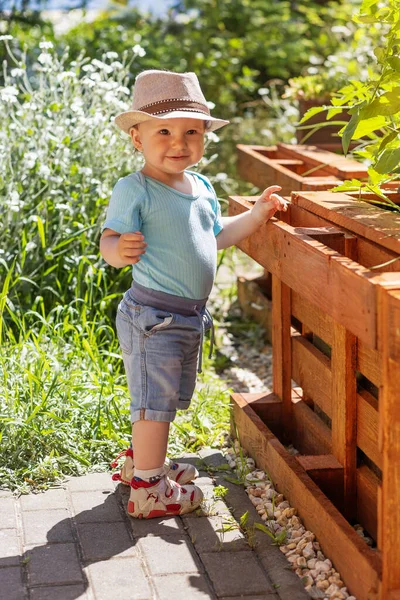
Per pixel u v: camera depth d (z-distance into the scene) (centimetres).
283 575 282
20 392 396
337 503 321
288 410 385
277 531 310
